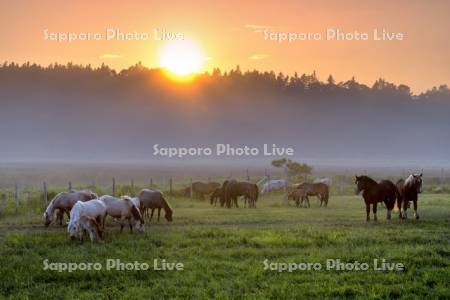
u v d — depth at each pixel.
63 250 23.16
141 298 17.25
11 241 24.77
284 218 33.84
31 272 19.98
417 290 17.53
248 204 47.91
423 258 21.00
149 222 32.22
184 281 18.84
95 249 23.08
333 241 24.48
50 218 29.86
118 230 28.06
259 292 17.55
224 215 35.94
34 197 41.41
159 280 19.12
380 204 43.25
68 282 19.25
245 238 25.08
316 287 18.09
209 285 18.36
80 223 24.62
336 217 34.41
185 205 45.47
